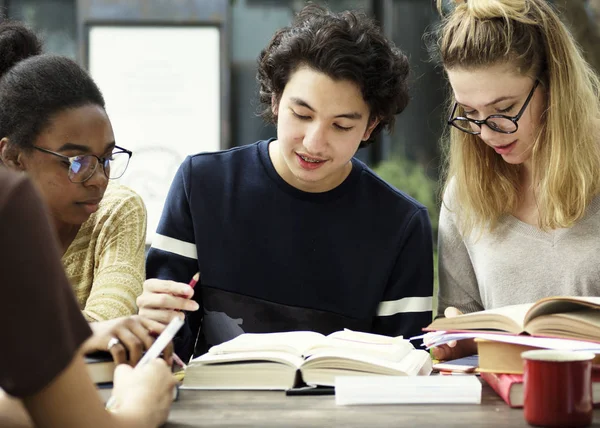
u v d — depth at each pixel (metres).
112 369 1.61
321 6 2.11
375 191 2.22
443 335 1.71
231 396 1.60
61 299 1.10
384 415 1.44
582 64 2.10
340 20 1.97
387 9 5.56
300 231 2.18
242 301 2.17
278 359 1.64
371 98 2.01
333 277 2.18
